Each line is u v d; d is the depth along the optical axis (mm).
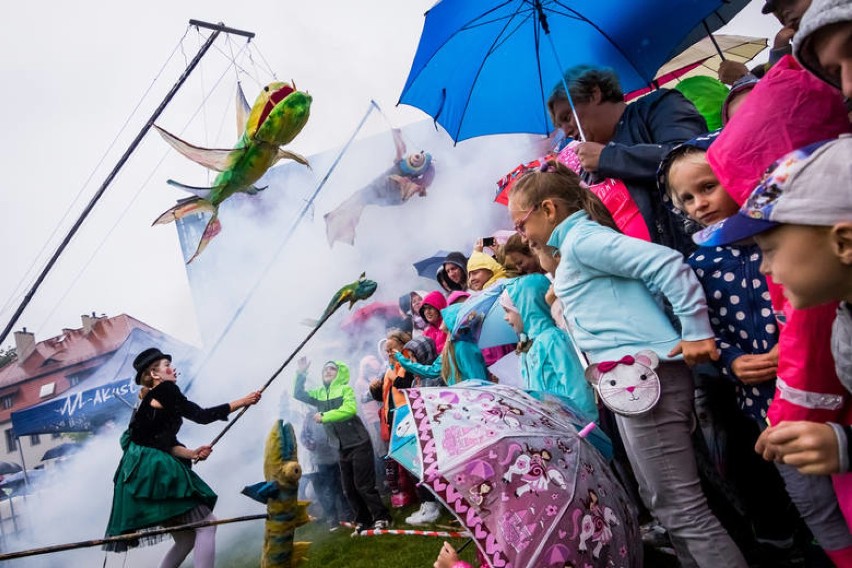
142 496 4121
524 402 2385
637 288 2330
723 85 3785
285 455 3129
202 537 4215
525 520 1982
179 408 4363
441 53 3770
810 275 1207
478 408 2258
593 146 2912
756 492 2781
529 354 3369
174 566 4230
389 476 6180
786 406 1678
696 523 2217
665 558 3033
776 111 1535
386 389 5930
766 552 2814
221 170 6969
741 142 1573
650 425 2262
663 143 2883
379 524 5324
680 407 2285
